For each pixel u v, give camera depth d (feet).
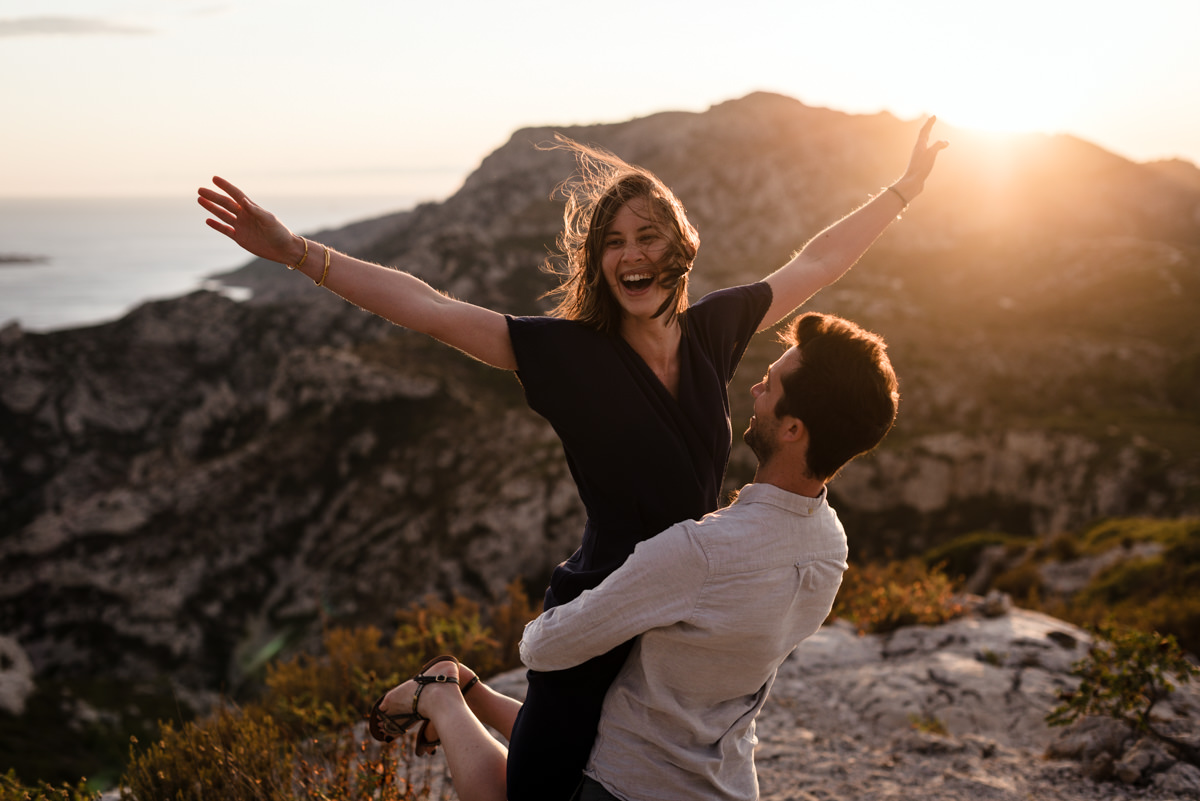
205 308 367.66
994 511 170.40
